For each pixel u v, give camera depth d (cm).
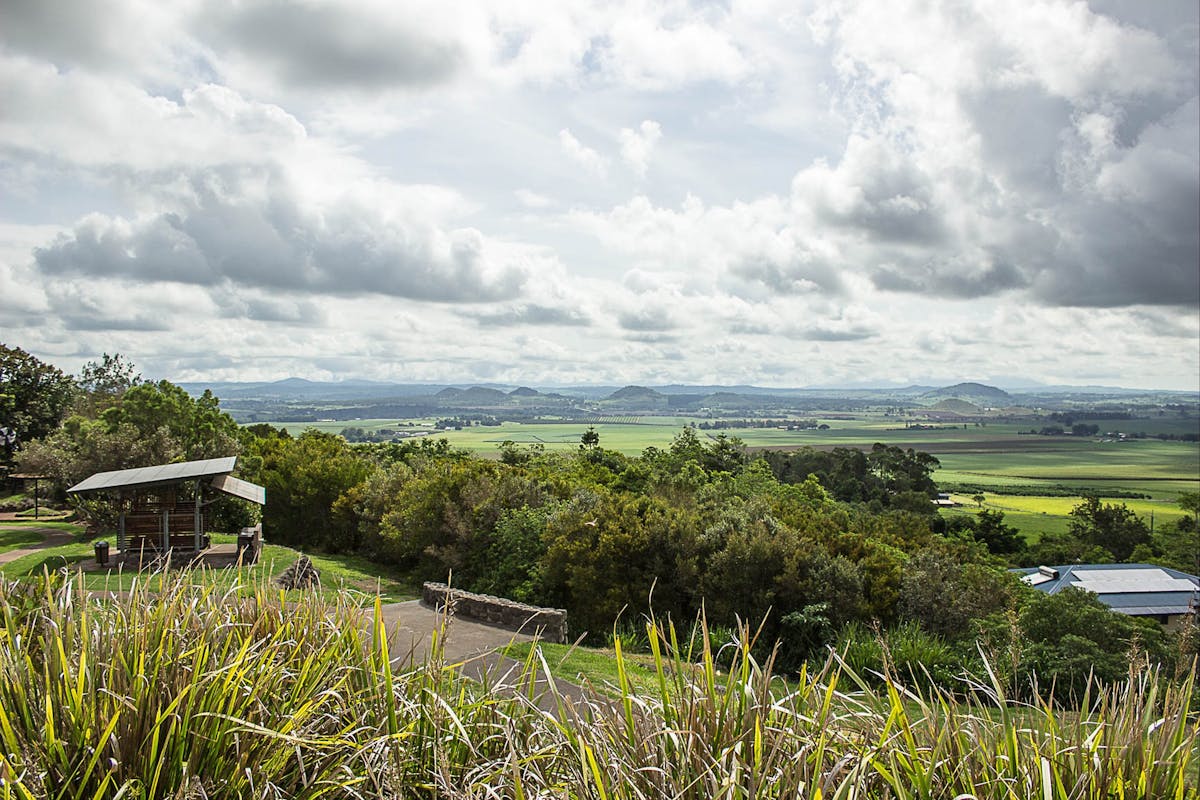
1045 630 1066
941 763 207
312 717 265
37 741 213
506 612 1142
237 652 258
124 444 2353
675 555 1834
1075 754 207
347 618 321
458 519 2166
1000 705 226
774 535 1744
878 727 239
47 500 3216
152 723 221
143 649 246
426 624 1116
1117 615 1062
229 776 223
